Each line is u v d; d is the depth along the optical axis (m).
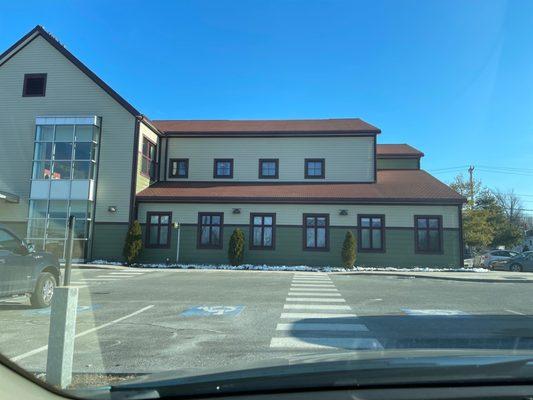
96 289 15.40
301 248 27.27
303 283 17.91
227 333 8.47
